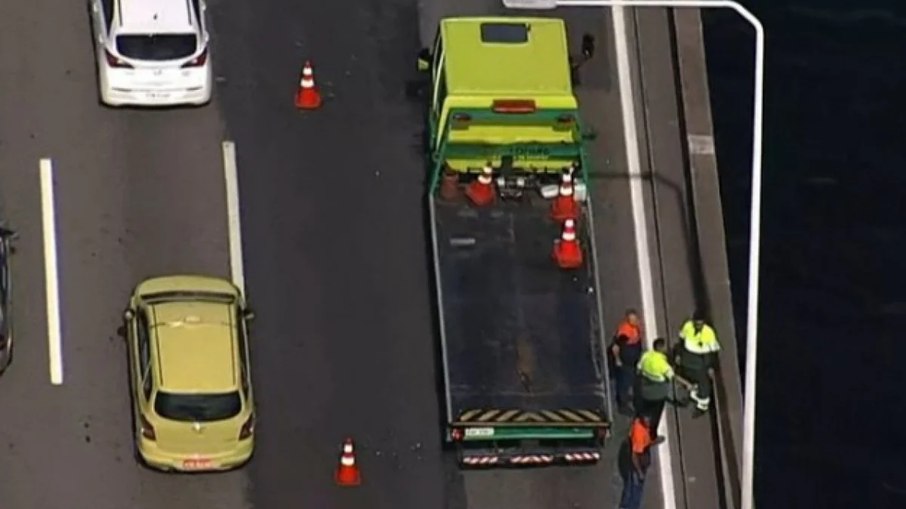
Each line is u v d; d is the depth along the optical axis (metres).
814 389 84.44
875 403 84.19
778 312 86.25
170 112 83.62
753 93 90.88
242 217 81.81
